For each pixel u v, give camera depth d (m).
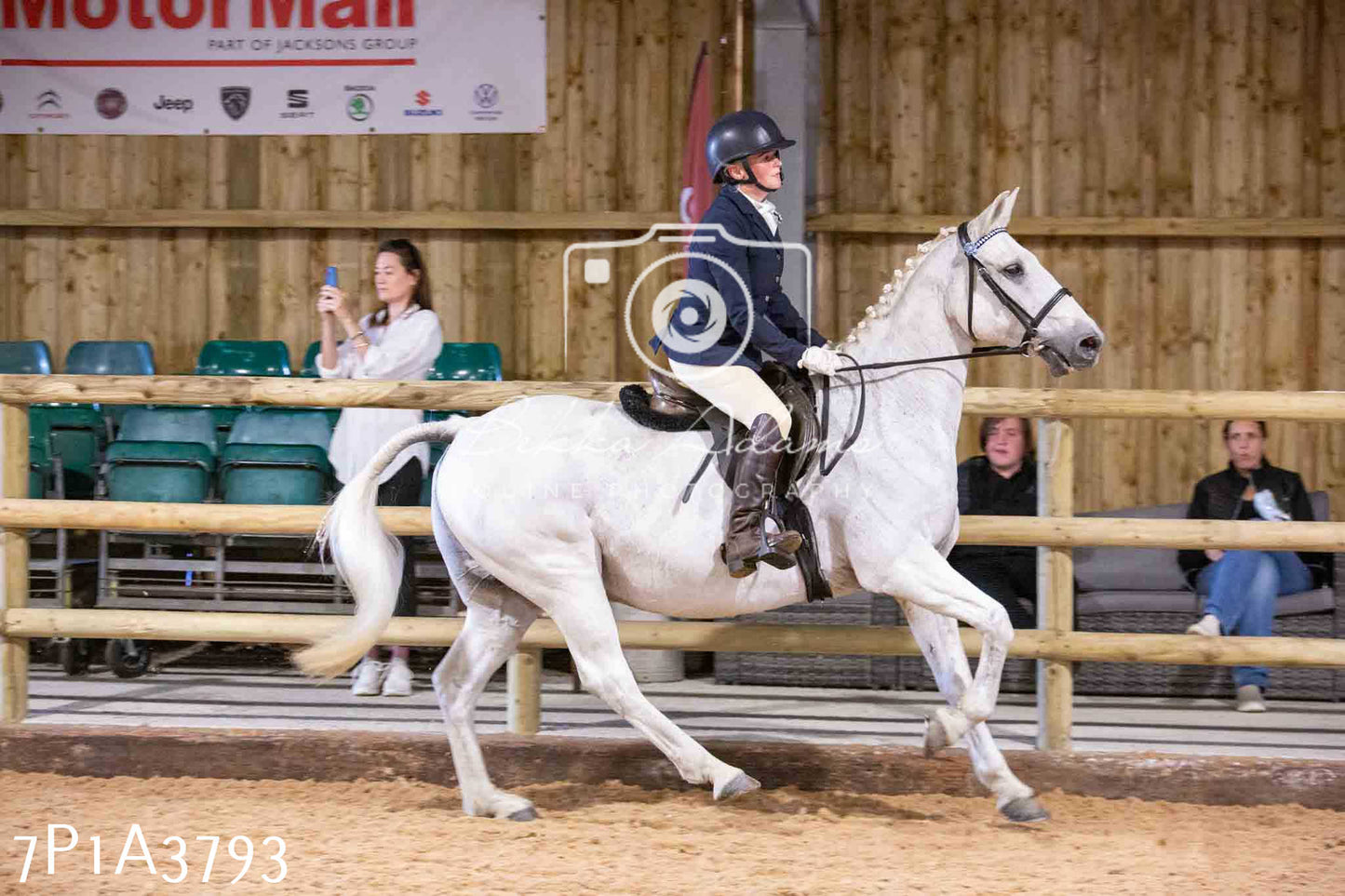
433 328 9.57
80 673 10.47
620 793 7.25
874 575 6.51
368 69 13.35
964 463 9.85
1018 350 6.61
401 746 7.47
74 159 13.61
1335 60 13.04
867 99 13.20
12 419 8.06
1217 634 9.22
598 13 13.27
